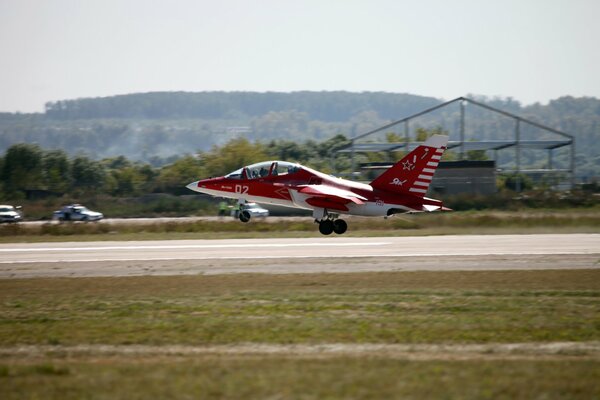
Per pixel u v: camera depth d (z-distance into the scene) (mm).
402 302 63406
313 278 76188
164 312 59812
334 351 46656
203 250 100312
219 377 38062
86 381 37719
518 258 89438
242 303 63188
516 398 34594
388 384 36656
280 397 34625
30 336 52156
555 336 51125
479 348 47500
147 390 35906
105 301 64938
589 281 74188
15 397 35219
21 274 80625
